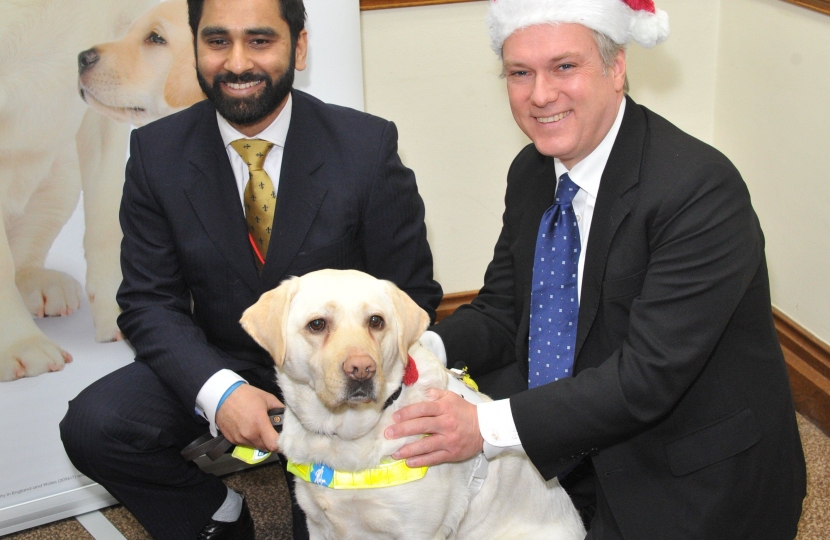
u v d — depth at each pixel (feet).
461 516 5.65
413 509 5.34
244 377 7.07
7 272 7.33
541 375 6.23
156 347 6.52
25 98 7.04
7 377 7.48
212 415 6.27
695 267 5.26
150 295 6.75
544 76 5.60
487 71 10.09
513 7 5.56
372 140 6.70
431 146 10.41
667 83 10.71
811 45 8.64
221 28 6.02
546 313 6.20
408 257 6.97
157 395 6.61
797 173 9.20
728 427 5.55
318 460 5.46
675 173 5.42
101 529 7.89
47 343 7.59
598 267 5.73
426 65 9.91
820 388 9.04
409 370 5.48
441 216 10.85
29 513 7.84
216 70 6.18
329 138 6.68
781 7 9.11
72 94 7.20
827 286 8.93
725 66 10.48
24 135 7.11
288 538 7.73
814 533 7.45
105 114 7.38
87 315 7.70
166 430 6.54
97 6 7.11
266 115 6.40
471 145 10.49
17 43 6.91
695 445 5.59
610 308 5.73
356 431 5.28
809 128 8.86
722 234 5.25
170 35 7.39
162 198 6.54
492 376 7.00
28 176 7.23
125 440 6.36
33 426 7.68
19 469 7.73
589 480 6.87
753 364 5.66
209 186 6.54
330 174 6.57
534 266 6.26
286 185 6.52
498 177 10.77
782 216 9.66
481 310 7.14
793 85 9.07
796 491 5.88
